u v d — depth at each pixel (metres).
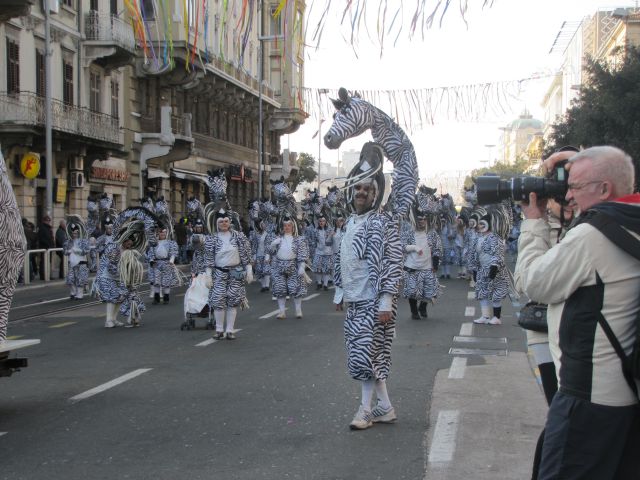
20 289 22.92
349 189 7.32
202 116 47.38
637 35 61.88
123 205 37.38
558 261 3.57
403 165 8.55
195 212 22.12
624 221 3.49
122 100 37.19
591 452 3.50
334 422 7.27
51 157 27.89
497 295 14.38
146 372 9.91
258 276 23.28
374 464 5.97
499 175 4.35
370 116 8.35
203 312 14.05
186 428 7.13
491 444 6.40
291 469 5.88
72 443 6.68
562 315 3.62
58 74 31.88
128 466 6.02
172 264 19.14
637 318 3.42
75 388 8.98
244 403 8.09
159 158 40.78
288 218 17.27
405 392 8.48
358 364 6.90
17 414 7.76
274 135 62.47
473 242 14.62
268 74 52.81
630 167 3.68
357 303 6.95
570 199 4.04
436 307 17.55
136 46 35.59
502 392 8.35
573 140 35.00
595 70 33.28
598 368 3.49
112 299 14.37
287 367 10.15
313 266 23.47
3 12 26.66
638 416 3.50
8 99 27.83
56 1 28.67
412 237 15.04
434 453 6.18
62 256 27.41
